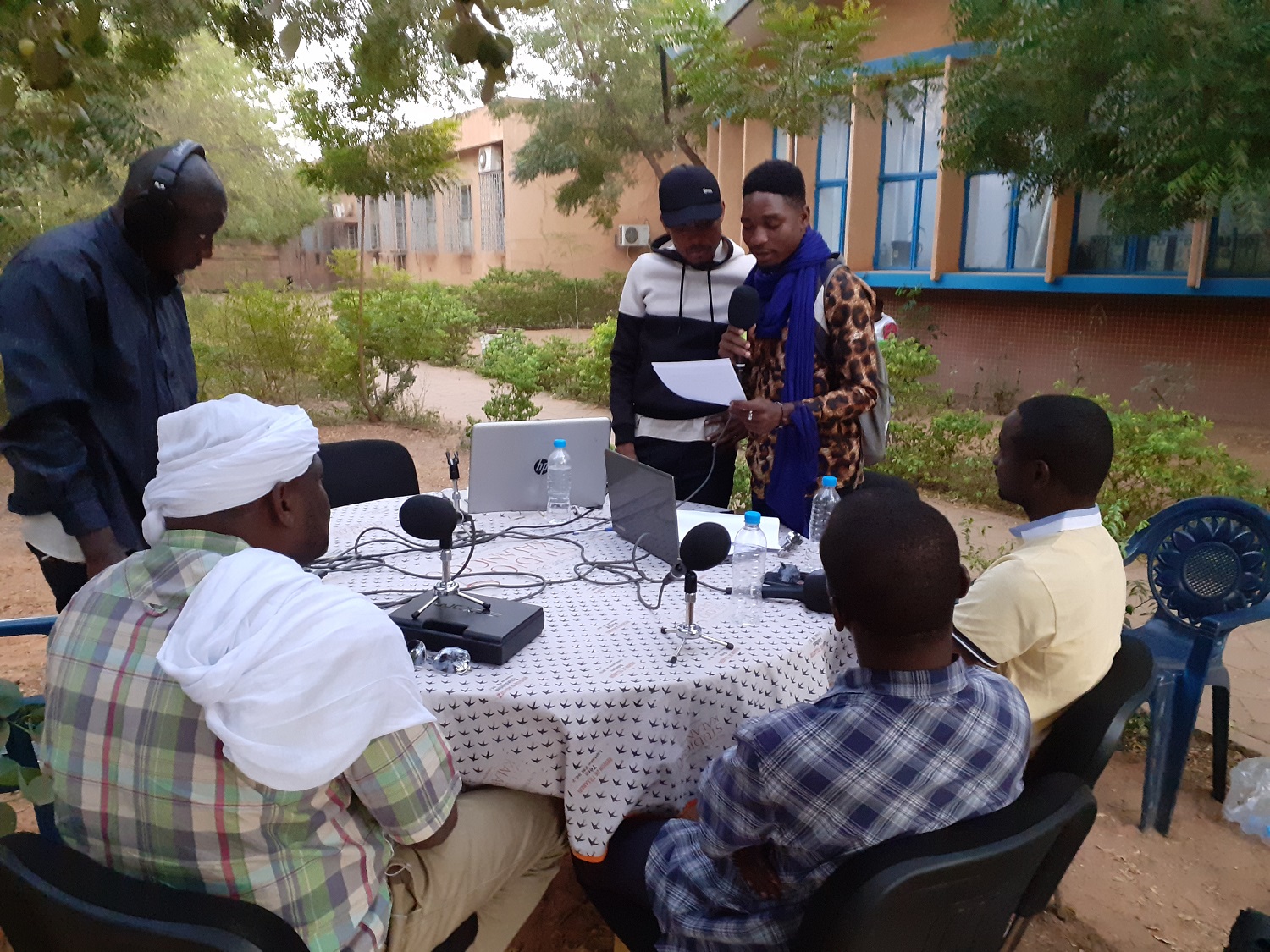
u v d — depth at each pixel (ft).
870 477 9.15
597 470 11.15
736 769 4.96
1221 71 15.24
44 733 4.79
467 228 88.02
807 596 8.11
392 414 35.73
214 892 4.66
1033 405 7.20
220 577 4.63
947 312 38.55
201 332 38.73
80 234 8.56
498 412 31.01
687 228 11.60
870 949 4.51
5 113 8.02
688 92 32.53
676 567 8.89
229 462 4.94
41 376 8.15
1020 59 18.80
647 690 6.63
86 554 8.62
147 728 4.50
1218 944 8.54
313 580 4.84
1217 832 10.21
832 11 31.27
